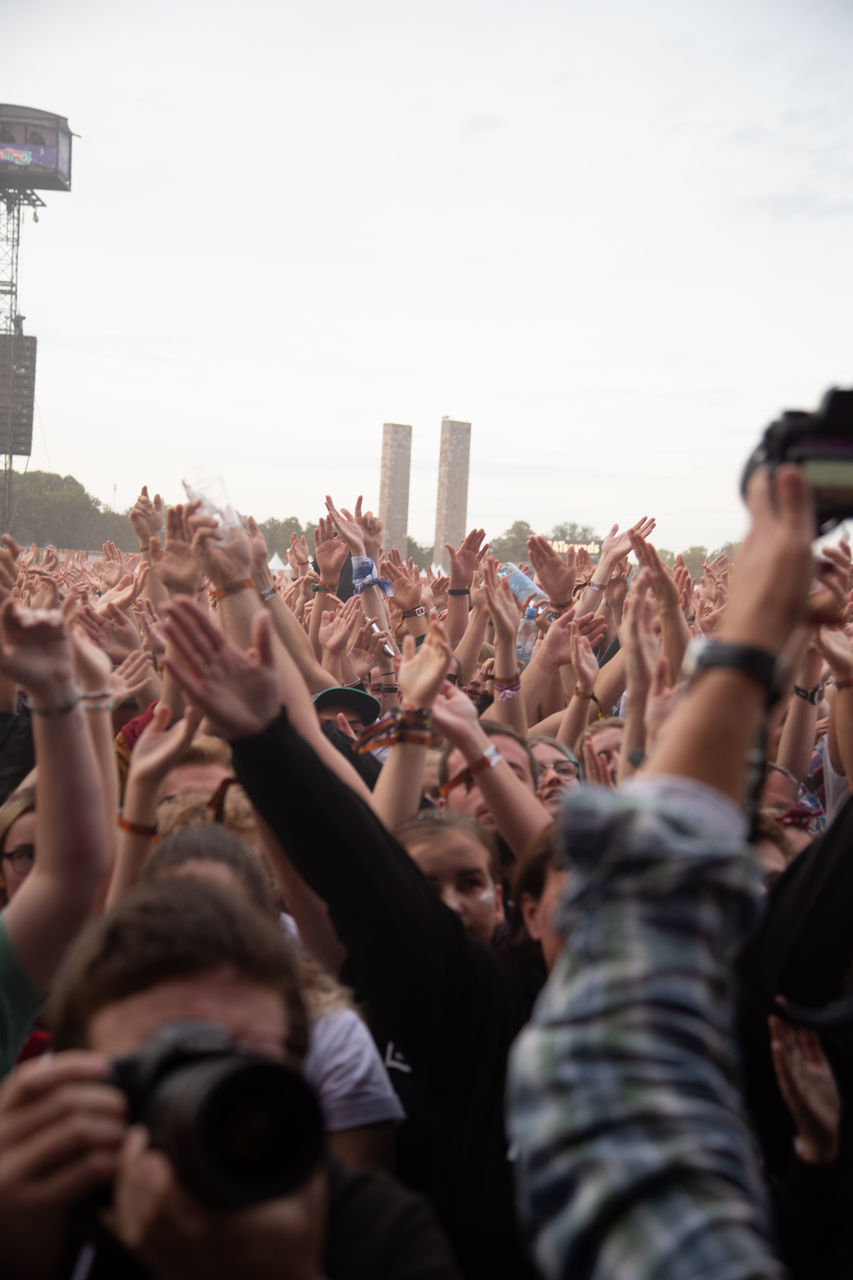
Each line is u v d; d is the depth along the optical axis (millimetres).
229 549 2904
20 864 2729
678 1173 874
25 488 86812
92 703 2693
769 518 1084
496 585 4727
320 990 2266
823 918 1990
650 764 1045
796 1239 1894
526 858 2346
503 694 4520
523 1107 957
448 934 2082
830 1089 1922
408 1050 2055
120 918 1340
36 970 1962
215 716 1761
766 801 3633
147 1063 930
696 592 7465
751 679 1018
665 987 926
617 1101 905
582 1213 886
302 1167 841
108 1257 986
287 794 1792
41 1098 937
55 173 63250
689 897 943
